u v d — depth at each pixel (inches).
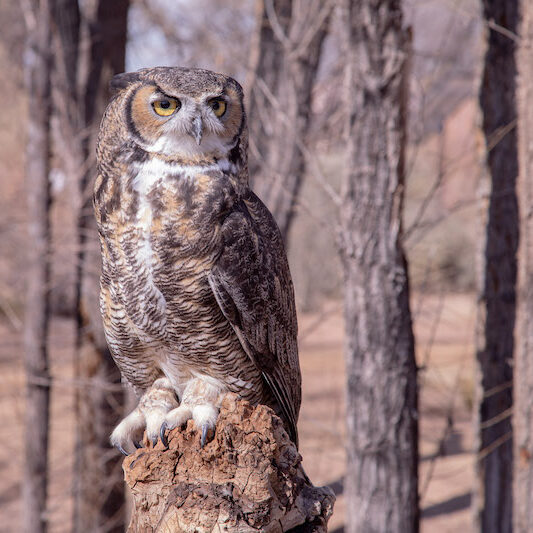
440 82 490.0
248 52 556.7
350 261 380.5
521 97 356.2
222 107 212.1
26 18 580.4
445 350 909.8
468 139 499.5
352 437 389.7
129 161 210.7
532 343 354.9
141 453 202.4
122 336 223.6
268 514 181.0
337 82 519.8
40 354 598.2
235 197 214.8
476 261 470.9
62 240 591.2
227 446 186.1
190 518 178.2
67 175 597.0
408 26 366.6
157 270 207.8
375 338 379.2
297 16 526.6
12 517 660.1
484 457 464.1
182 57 573.9
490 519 459.8
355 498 391.2
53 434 819.4
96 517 608.4
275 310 229.9
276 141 529.7
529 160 352.8
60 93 592.7
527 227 354.6
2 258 735.1
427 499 670.5
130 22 610.5
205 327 215.5
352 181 374.9
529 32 350.6
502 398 457.4
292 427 256.1
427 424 786.2
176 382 230.8
